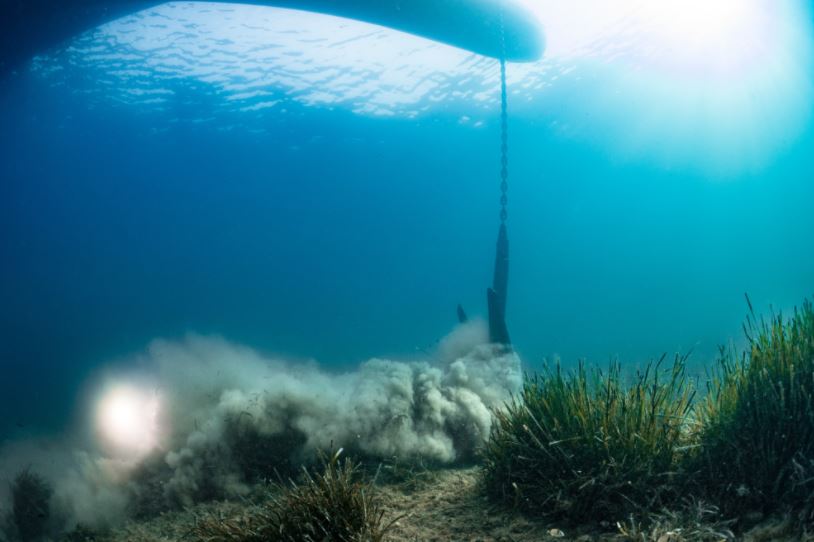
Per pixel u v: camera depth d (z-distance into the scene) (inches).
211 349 412.8
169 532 184.5
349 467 136.9
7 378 2437.3
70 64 1107.9
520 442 152.9
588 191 2812.5
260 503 200.7
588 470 134.0
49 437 474.6
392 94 1427.2
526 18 592.7
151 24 966.4
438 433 231.0
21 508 223.5
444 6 571.8
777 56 1218.6
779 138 1814.7
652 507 124.3
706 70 1311.5
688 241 3474.4
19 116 1419.8
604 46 1141.7
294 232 3154.5
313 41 1077.8
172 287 3698.3
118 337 3612.2
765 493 116.0
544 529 129.7
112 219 2600.9
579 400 145.3
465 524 142.0
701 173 2295.8
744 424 126.2
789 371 124.4
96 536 198.1
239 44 1098.7
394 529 145.8
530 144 2025.1
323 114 1621.6
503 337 335.6
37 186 2121.1
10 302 3189.0
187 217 2711.6
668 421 133.9
